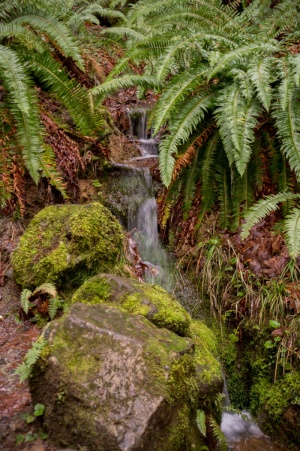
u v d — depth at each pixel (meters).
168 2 4.50
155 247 3.63
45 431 1.72
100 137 3.74
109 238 2.75
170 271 3.45
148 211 3.74
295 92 3.14
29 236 2.77
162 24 4.52
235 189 3.43
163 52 3.70
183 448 1.76
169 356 1.80
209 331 2.88
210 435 2.05
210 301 3.16
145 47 3.66
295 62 3.12
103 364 1.71
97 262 2.66
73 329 1.82
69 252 2.57
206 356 2.36
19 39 3.43
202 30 3.65
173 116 3.36
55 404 1.70
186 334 2.30
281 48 3.80
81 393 1.65
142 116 4.66
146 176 3.84
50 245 2.67
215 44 3.65
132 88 5.43
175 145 3.11
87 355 1.74
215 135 3.43
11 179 3.09
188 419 1.83
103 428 1.57
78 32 5.18
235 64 3.41
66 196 3.12
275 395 2.66
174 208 3.72
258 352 2.88
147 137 4.68
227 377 2.90
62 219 2.75
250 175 3.44
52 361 1.75
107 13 5.98
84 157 3.57
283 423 2.57
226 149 3.11
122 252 2.94
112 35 5.31
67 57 3.65
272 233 3.20
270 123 3.46
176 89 3.25
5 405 1.84
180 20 4.29
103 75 4.30
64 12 4.95
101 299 2.29
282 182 3.35
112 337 1.78
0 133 3.13
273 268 3.00
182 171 3.56
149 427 1.59
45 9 3.54
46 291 2.42
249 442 2.55
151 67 4.49
